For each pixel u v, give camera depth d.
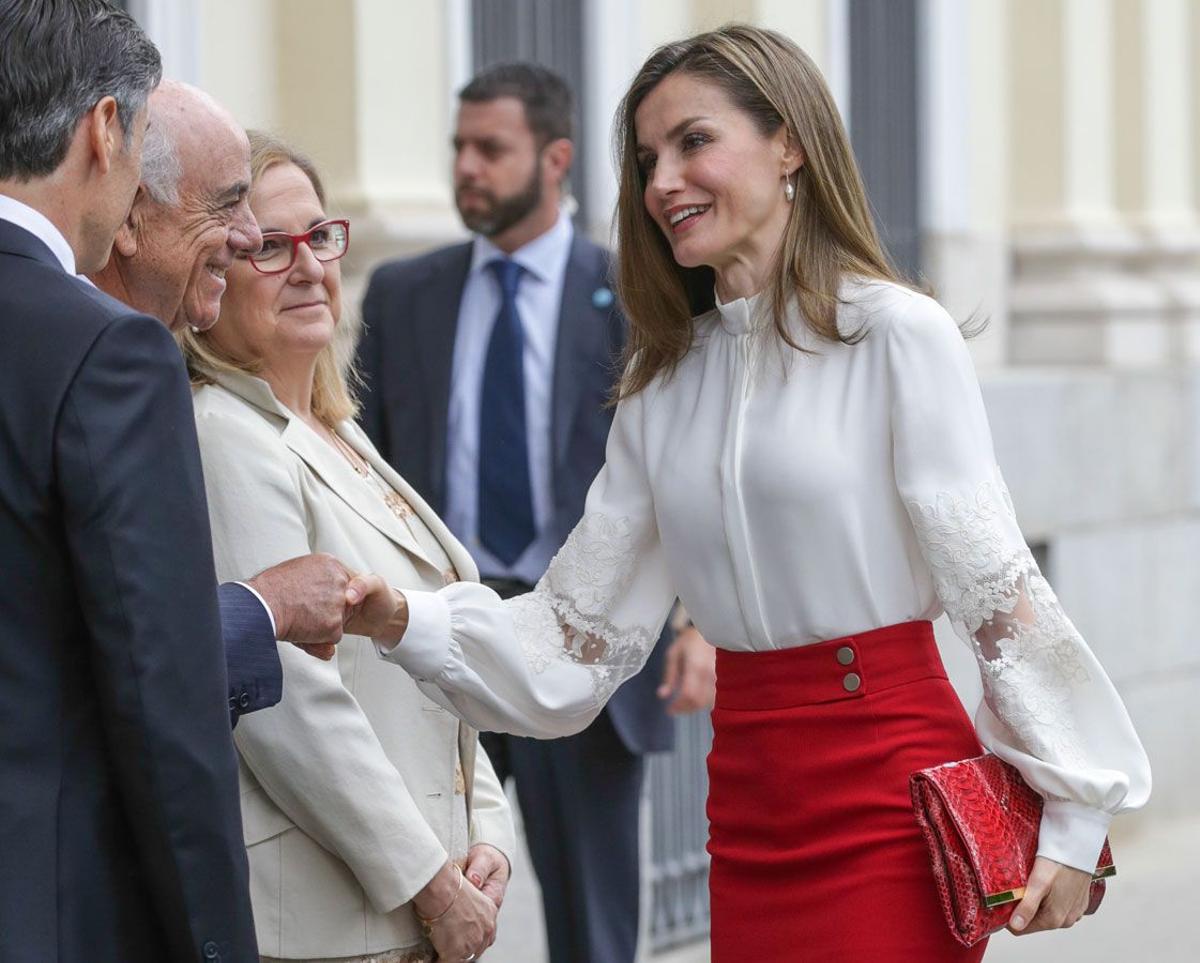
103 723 6.44
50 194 6.74
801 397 8.84
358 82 17.20
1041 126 27.12
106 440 6.37
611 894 13.71
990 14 26.66
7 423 6.40
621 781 13.78
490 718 9.37
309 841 8.74
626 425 9.62
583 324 14.09
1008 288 27.14
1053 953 19.09
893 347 8.65
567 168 14.47
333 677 8.66
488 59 19.23
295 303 9.16
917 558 8.84
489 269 14.35
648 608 9.76
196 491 6.57
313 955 8.69
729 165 8.87
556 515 13.85
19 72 6.62
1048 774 8.42
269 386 9.05
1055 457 23.80
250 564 8.59
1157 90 28.53
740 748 9.09
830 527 8.71
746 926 9.03
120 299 8.10
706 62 8.98
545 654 9.54
